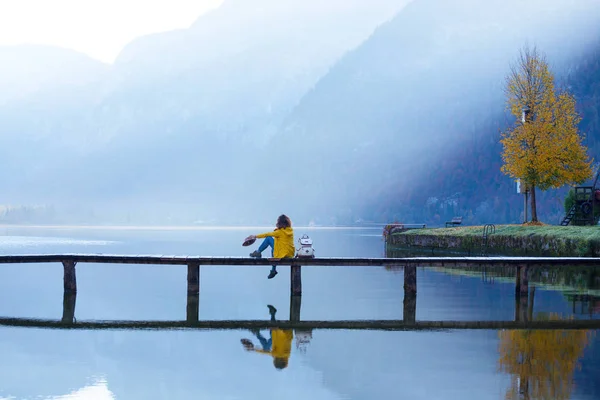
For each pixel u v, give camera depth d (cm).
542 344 1141
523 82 4244
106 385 874
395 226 5641
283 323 1380
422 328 1319
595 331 1279
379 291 1988
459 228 4359
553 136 4081
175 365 983
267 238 1886
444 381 888
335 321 1408
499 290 2002
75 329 1301
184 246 4703
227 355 1052
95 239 6188
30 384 878
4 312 1535
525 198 4206
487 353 1062
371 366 973
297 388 860
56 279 2361
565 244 2742
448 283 2247
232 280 2367
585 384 863
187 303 1706
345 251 4181
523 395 816
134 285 2180
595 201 4150
